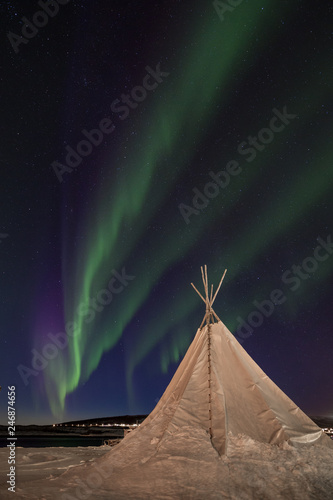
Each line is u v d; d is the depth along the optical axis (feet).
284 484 14.79
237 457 16.84
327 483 15.26
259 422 19.92
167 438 18.08
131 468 16.25
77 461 23.30
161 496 13.66
